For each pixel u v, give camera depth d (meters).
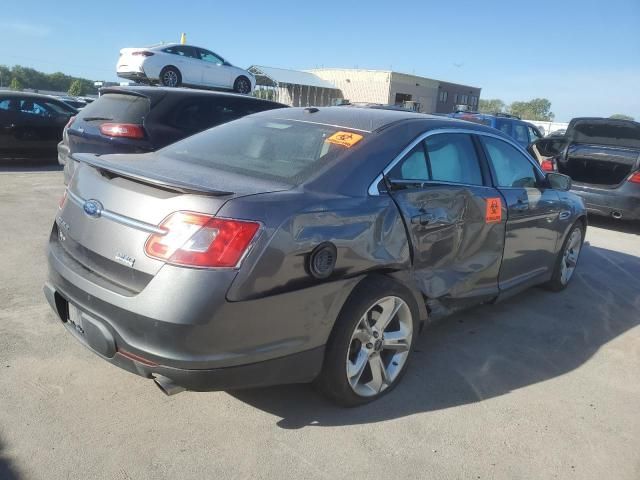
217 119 7.26
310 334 2.74
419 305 3.38
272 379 2.68
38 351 3.44
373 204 3.03
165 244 2.43
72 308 2.86
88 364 3.34
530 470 2.73
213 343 2.43
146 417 2.88
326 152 3.15
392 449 2.79
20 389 3.03
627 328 4.69
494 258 4.10
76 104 21.86
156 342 2.41
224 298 2.40
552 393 3.48
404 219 3.19
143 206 2.55
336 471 2.60
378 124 3.46
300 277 2.64
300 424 2.93
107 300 2.54
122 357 2.57
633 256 7.32
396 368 3.29
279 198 2.64
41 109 11.39
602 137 9.18
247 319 2.48
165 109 6.79
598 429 3.12
